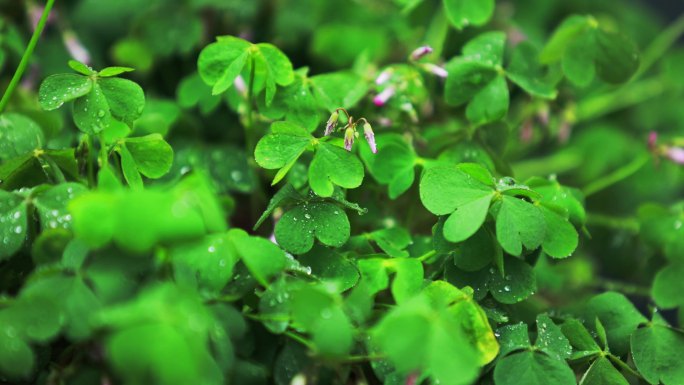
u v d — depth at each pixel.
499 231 0.34
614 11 0.52
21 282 0.34
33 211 0.34
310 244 0.35
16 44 0.42
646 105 0.50
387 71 0.38
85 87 0.35
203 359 0.31
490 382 0.34
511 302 0.35
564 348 0.35
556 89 0.41
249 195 0.41
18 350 0.32
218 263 0.33
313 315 0.32
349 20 0.47
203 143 0.41
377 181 0.38
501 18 0.47
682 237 0.39
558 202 0.37
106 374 0.33
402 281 0.35
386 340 0.31
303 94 0.37
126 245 0.31
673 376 0.35
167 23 0.45
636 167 0.43
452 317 0.34
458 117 0.41
